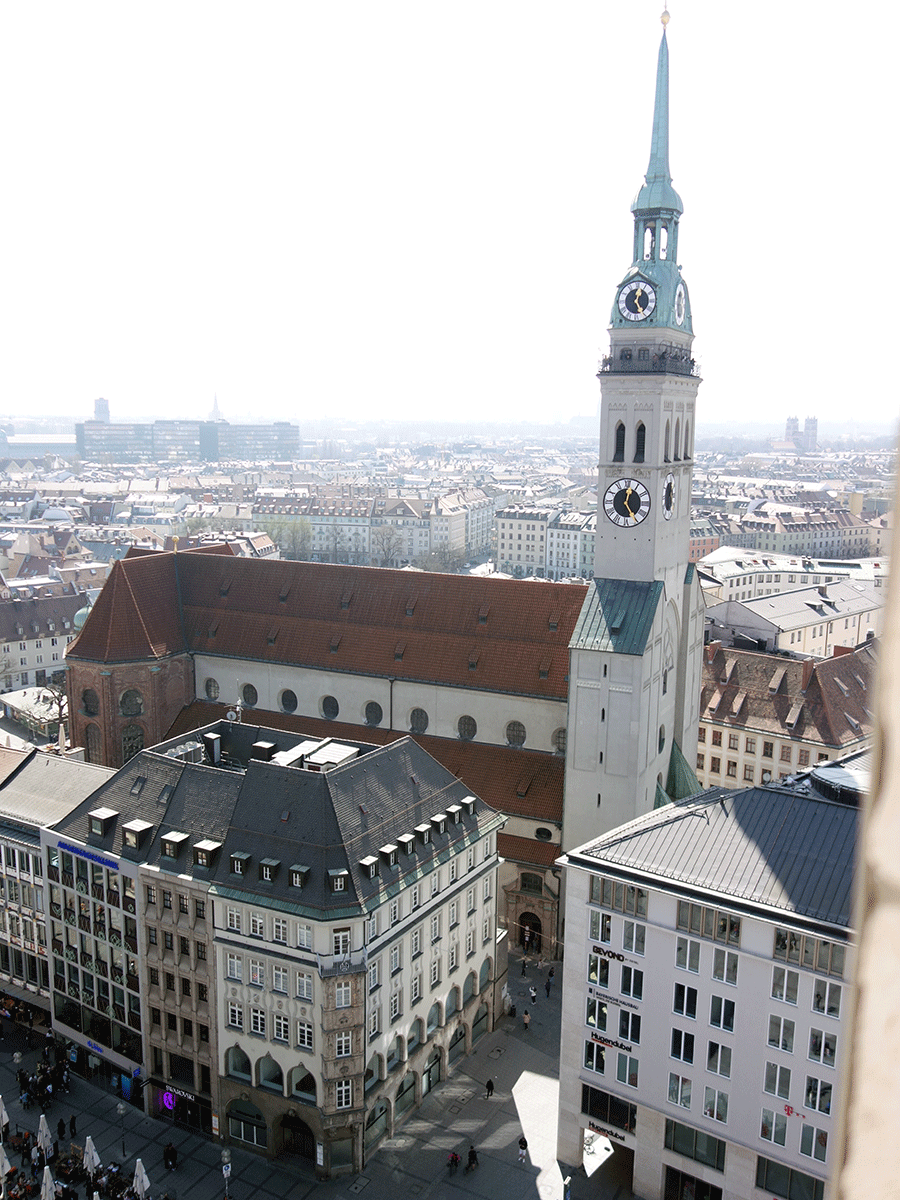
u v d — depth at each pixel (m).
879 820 4.43
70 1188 66.31
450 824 78.50
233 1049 71.06
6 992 85.75
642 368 89.75
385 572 111.12
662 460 92.12
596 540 94.81
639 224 90.25
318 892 66.81
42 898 80.94
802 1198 58.56
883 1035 4.55
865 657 138.88
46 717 159.38
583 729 92.88
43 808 84.19
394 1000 71.69
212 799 74.69
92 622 112.38
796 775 69.25
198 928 70.75
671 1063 62.66
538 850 95.94
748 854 61.34
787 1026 57.56
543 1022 86.50
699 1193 63.06
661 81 88.00
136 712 112.62
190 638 116.00
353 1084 67.88
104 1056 78.44
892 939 4.44
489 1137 72.69
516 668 101.00
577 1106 67.75
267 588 115.56
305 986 67.31
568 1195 65.69
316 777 71.75
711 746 135.00
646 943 62.41
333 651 109.12
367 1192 67.38
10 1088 77.31
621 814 92.44
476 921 81.75
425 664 104.69
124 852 74.31
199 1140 72.56
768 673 133.62
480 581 106.62
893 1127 4.61
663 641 96.38
